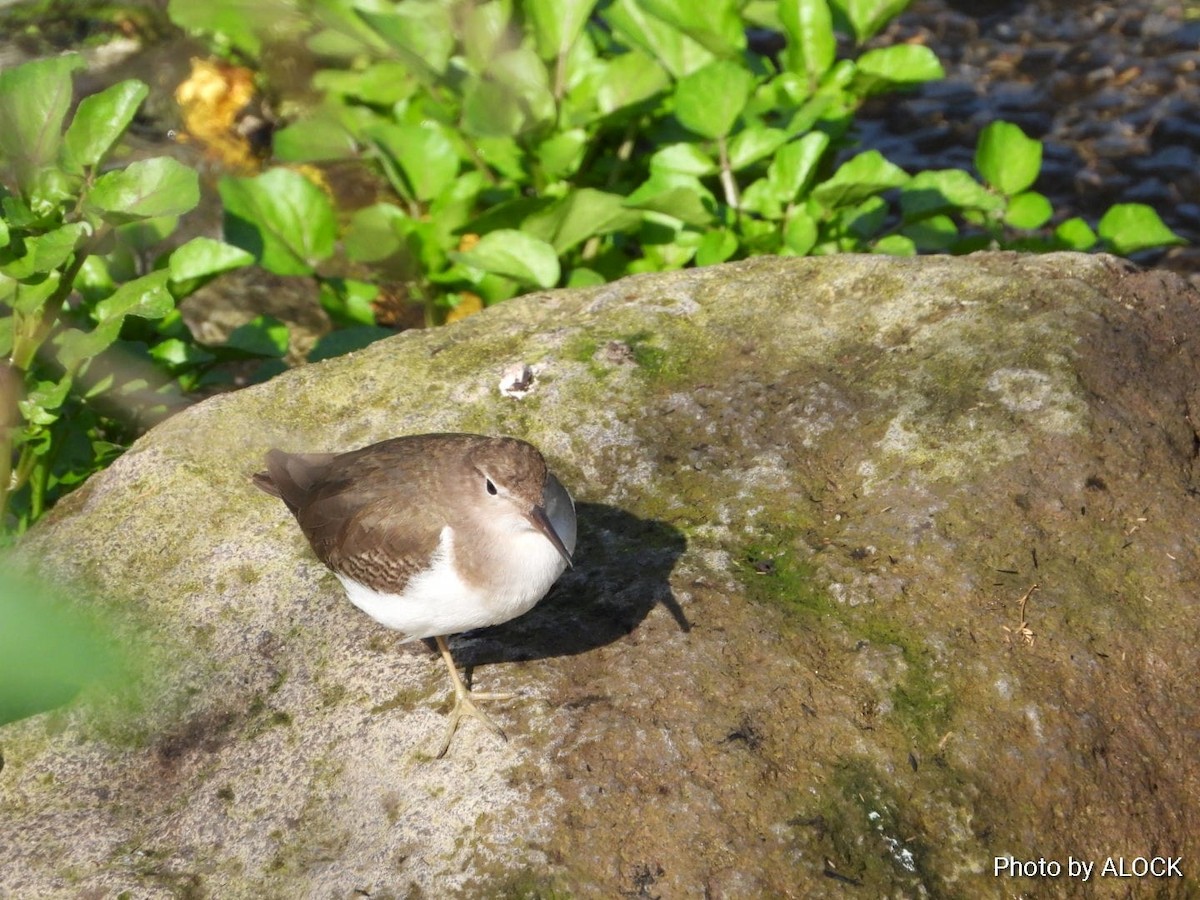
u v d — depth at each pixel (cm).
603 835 116
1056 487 127
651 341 137
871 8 182
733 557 125
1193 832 120
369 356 139
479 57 177
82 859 118
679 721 119
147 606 127
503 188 176
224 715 123
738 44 174
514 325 141
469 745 119
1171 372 133
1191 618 124
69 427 147
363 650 124
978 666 121
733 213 161
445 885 115
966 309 136
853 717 119
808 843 116
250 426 136
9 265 135
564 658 122
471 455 119
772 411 132
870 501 127
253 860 117
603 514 129
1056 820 118
